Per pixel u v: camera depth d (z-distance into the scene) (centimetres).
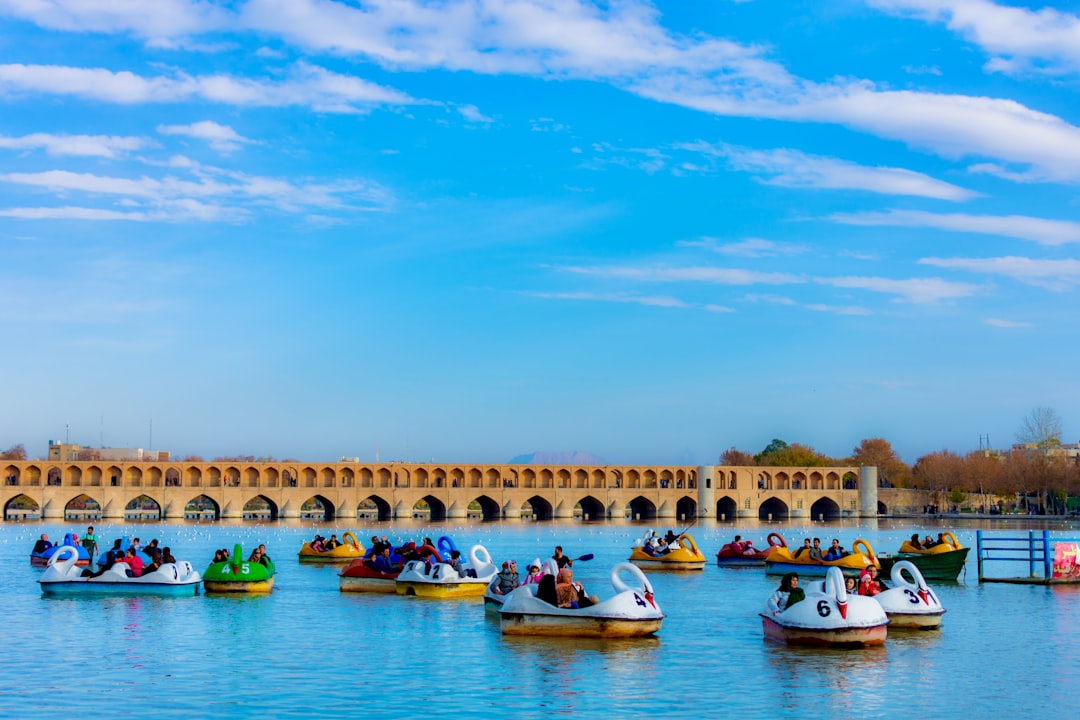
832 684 1619
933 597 2200
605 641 1992
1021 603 2627
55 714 1416
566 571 2062
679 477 12238
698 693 1553
